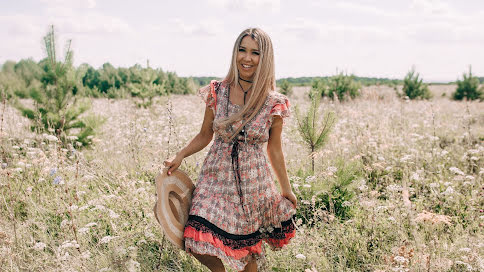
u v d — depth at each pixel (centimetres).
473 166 548
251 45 259
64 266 277
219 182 258
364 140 607
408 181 465
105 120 712
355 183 429
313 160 467
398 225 334
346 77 1480
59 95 664
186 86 2131
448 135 788
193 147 281
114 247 304
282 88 1752
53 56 671
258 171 262
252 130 258
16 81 664
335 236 342
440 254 305
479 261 279
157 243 337
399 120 857
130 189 403
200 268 301
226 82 273
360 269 307
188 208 270
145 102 1225
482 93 1958
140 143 585
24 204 392
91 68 2325
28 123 659
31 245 314
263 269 287
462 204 421
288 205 278
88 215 375
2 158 511
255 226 259
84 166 477
